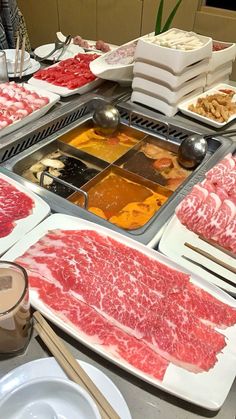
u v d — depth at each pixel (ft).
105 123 4.92
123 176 4.51
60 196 3.76
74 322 2.40
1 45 6.49
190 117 5.04
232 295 2.81
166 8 9.16
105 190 4.34
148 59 4.77
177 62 4.55
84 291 2.57
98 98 5.37
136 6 9.52
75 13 10.64
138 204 4.17
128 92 5.63
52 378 1.92
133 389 2.19
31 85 5.32
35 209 3.31
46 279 2.63
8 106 4.63
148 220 3.58
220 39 8.97
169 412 2.09
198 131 4.77
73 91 5.28
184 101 5.16
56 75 5.58
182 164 4.64
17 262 2.75
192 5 8.78
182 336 2.39
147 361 2.23
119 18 10.00
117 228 3.21
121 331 2.38
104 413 1.94
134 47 5.78
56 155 4.75
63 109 5.01
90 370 2.16
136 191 4.35
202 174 3.94
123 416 1.98
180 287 2.69
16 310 2.11
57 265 2.72
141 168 4.70
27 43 7.20
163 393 2.18
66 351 2.23
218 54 5.24
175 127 4.88
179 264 2.89
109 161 4.78
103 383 2.10
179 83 4.77
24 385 1.90
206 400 2.07
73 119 5.13
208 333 2.44
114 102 5.30
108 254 2.86
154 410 2.10
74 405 1.95
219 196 3.48
